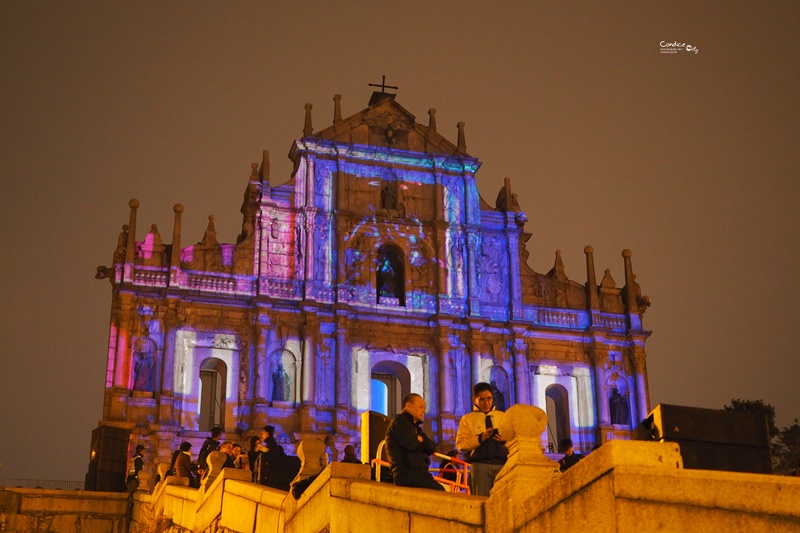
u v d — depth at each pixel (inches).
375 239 2274.9
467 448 672.4
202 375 2420.0
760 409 2773.1
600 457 362.3
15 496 1360.7
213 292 2138.3
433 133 2377.0
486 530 443.5
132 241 2118.6
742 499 305.3
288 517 723.4
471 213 2342.5
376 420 772.6
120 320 2066.9
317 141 2289.6
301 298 2181.3
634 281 2404.0
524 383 2251.5
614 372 2329.0
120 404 2009.1
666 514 331.3
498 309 2308.1
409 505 517.0
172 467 1293.1
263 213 2219.5
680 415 451.5
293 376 2142.0
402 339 2231.8
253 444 1028.5
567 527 380.8
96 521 1397.6
